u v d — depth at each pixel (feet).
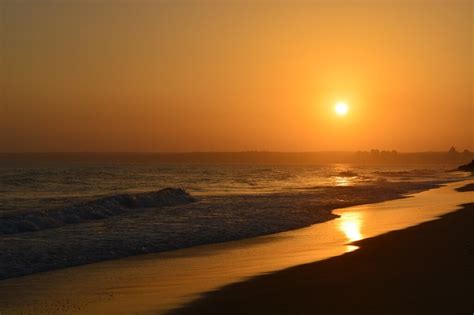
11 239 59.62
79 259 49.24
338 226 71.92
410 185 177.68
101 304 33.83
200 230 67.97
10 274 43.16
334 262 44.88
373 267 41.98
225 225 72.79
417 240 56.03
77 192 138.72
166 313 31.30
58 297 35.86
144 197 100.07
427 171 417.90
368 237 59.72
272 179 228.02
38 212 74.64
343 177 262.06
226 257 50.29
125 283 39.63
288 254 50.75
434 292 33.35
